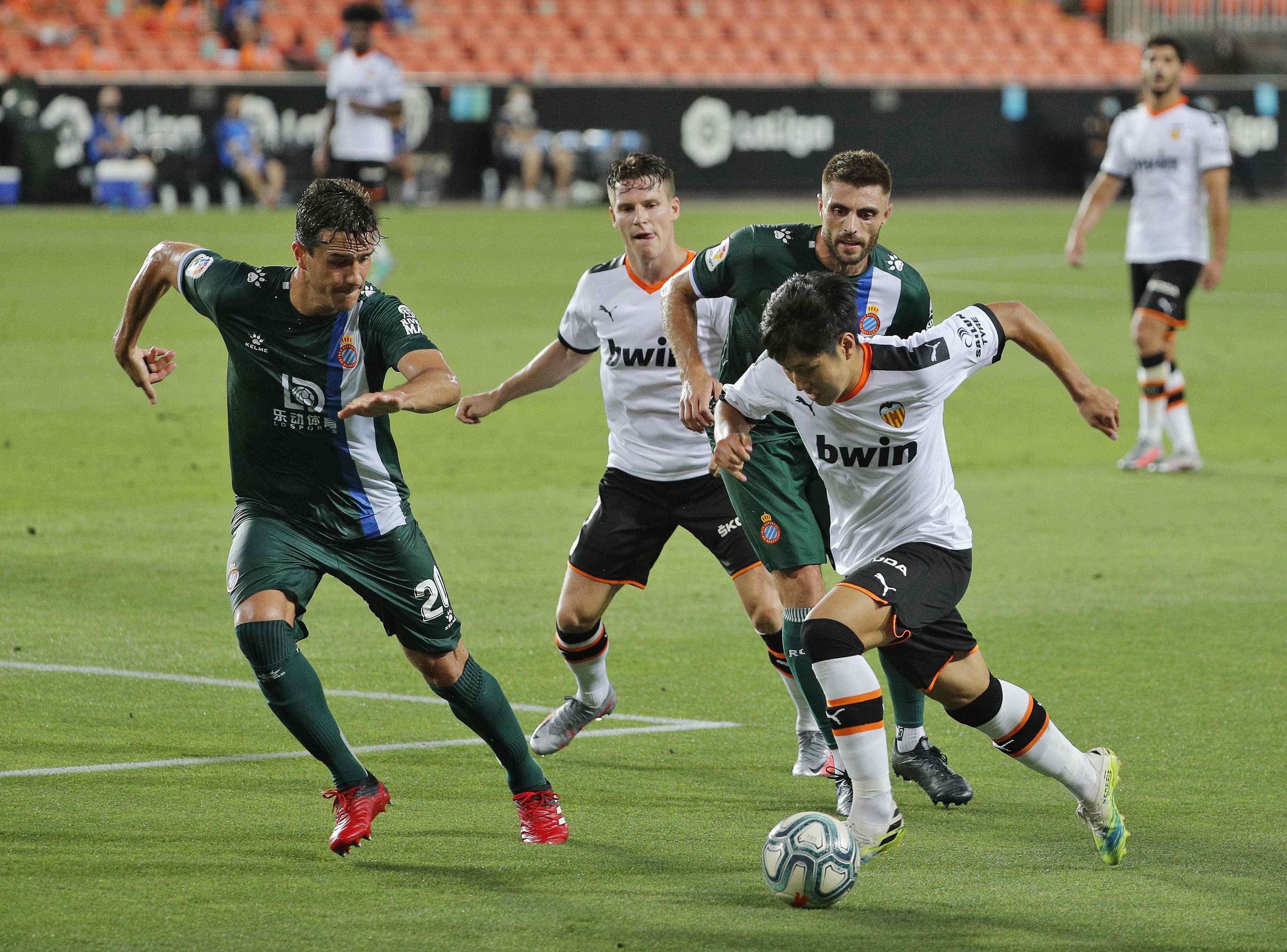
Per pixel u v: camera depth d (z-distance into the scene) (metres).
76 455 40.12
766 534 19.36
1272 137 133.50
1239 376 54.59
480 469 39.75
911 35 143.75
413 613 17.27
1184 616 27.33
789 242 19.22
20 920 14.98
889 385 16.23
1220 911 15.54
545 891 15.94
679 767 20.20
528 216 111.44
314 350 16.78
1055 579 29.78
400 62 127.12
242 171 109.00
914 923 15.22
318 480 17.12
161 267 17.89
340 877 16.25
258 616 16.52
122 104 109.19
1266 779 19.53
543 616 27.27
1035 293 75.38
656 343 20.48
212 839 17.28
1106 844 16.69
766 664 24.88
